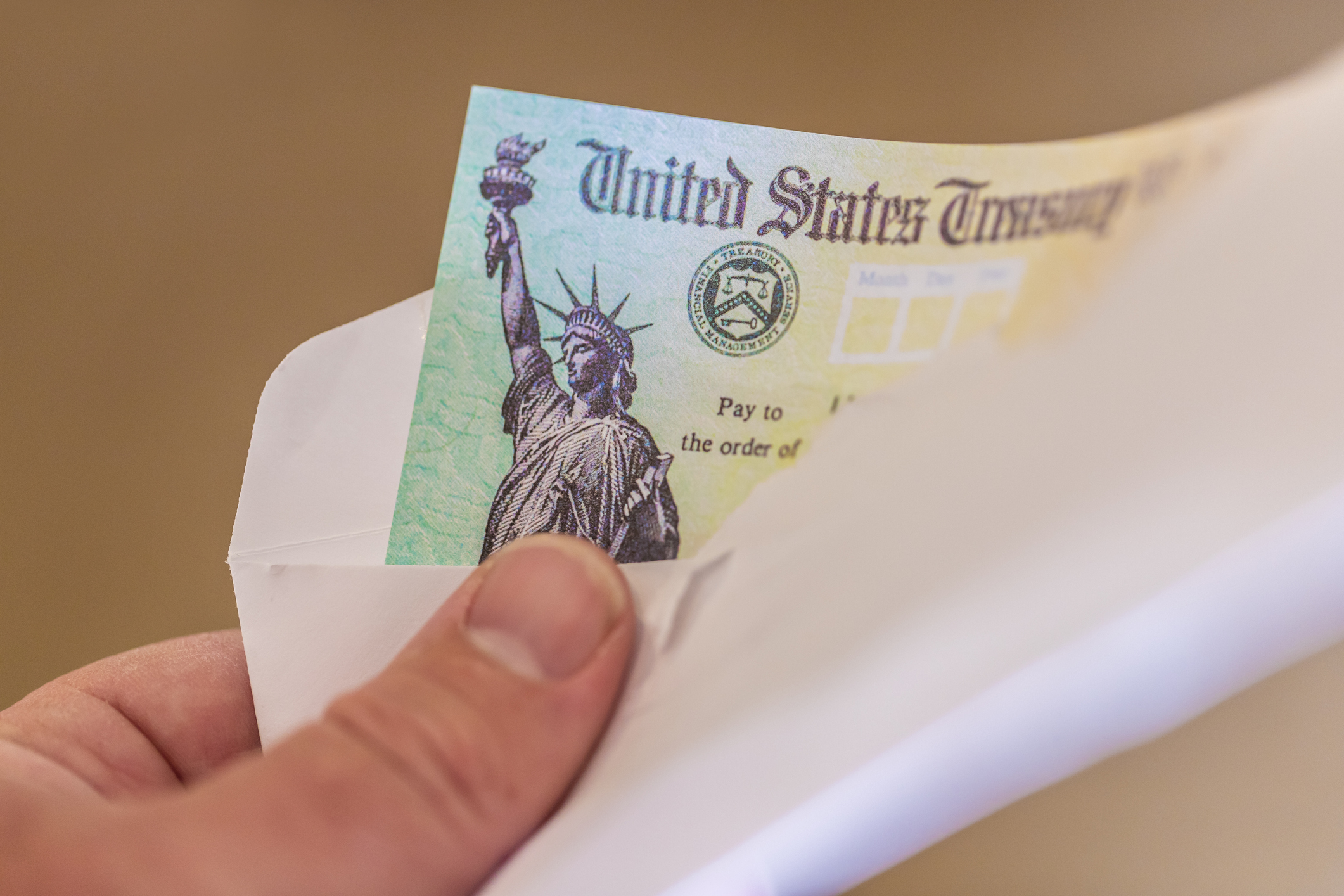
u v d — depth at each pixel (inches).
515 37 13.7
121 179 13.7
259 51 13.7
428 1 13.7
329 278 13.7
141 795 12.9
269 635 12.6
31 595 13.8
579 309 13.0
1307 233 11.7
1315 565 11.5
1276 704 13.3
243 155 13.7
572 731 11.9
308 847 11.6
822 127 13.7
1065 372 11.9
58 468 13.8
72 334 13.8
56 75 13.8
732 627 12.0
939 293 12.6
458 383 13.0
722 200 13.1
